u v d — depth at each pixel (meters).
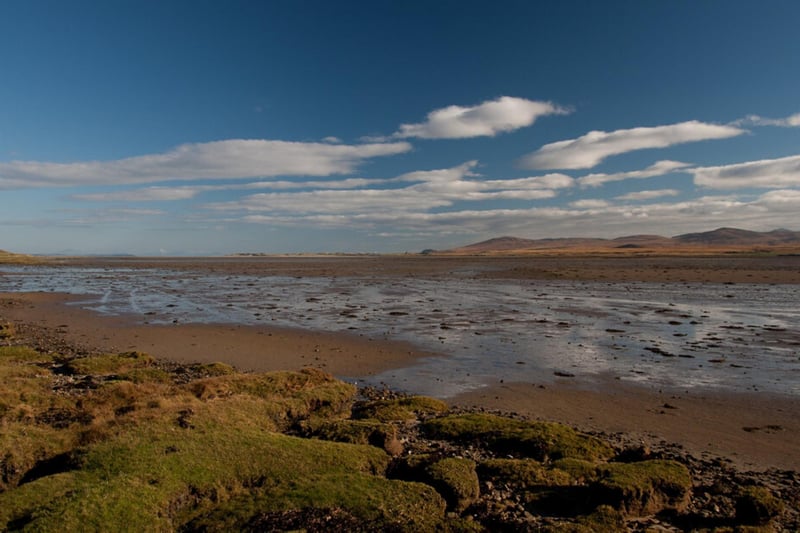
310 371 17.56
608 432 13.78
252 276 85.56
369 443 11.67
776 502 8.83
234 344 26.50
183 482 8.95
